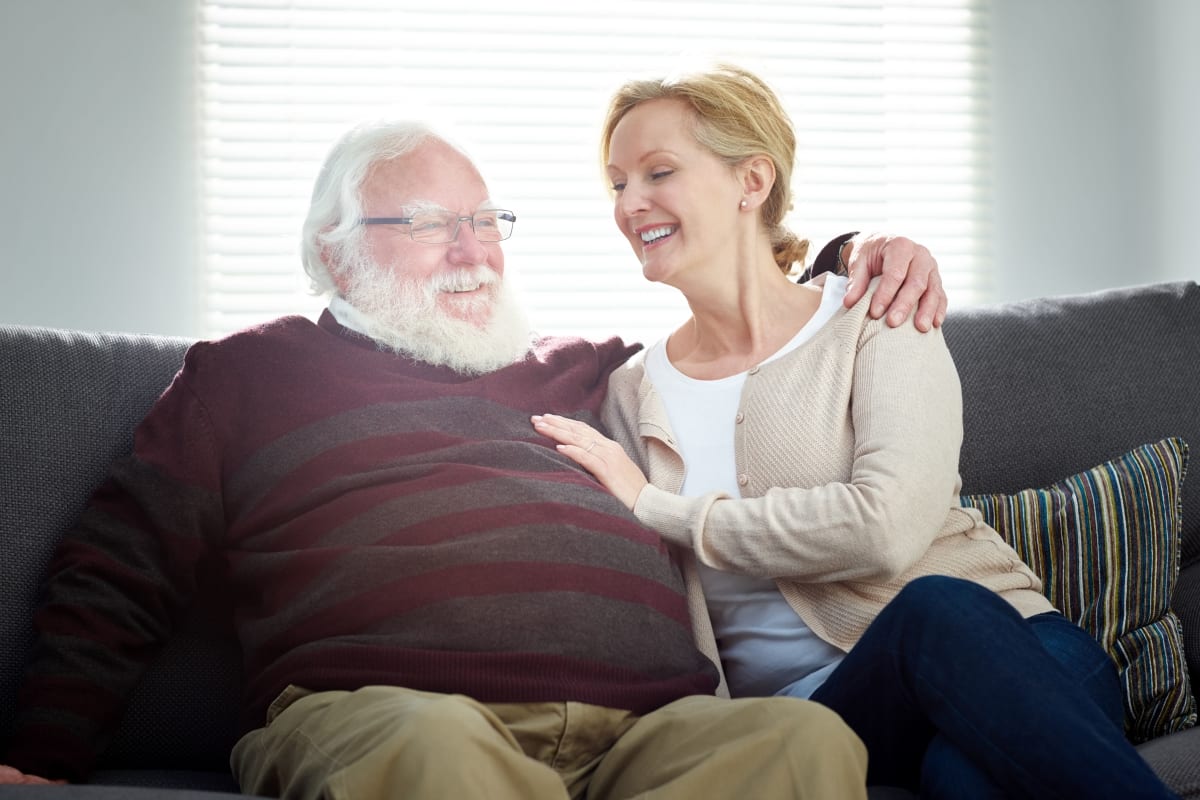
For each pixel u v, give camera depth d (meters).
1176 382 2.22
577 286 3.18
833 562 1.71
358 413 1.78
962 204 3.33
